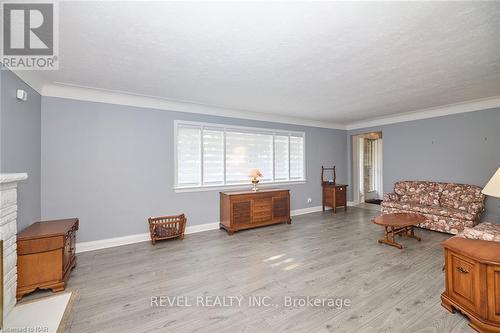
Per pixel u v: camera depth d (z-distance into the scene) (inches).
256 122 192.9
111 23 69.6
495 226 111.3
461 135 172.9
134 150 143.6
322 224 182.4
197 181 164.9
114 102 138.0
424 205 171.6
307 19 68.3
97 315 74.3
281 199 180.2
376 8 63.4
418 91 137.8
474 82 123.0
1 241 68.7
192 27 71.9
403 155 207.8
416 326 68.3
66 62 95.7
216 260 116.0
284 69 104.2
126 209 141.1
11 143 90.5
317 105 168.6
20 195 97.0
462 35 77.7
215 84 123.1
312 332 66.1
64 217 125.0
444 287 89.2
